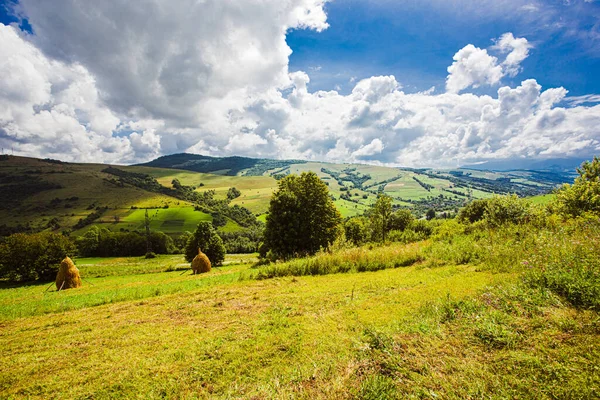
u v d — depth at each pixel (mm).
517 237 11344
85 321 8969
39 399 4676
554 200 25797
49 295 20234
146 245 79625
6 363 6098
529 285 5766
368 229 48875
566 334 3936
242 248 84062
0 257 43500
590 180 23781
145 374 5004
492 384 3250
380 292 8344
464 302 5566
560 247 7281
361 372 4004
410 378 3660
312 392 3740
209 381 4602
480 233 14711
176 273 38750
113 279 33469
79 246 75000
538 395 2951
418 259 12945
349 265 13531
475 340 4270
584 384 2928
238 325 6953
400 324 5379
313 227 29922
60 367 5730
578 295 4844
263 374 4551
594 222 9812
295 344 5410
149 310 9508
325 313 7031
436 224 55875
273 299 9102
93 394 4613
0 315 10656
